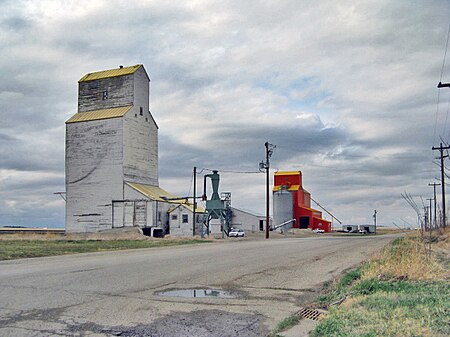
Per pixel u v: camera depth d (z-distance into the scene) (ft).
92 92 197.98
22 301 31.09
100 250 83.71
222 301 32.19
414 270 38.96
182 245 103.60
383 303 27.76
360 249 78.84
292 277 44.39
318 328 23.34
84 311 28.30
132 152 189.26
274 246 91.61
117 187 184.44
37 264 54.95
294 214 276.41
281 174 285.02
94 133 189.37
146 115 199.31
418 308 25.96
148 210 179.22
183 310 29.07
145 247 94.79
